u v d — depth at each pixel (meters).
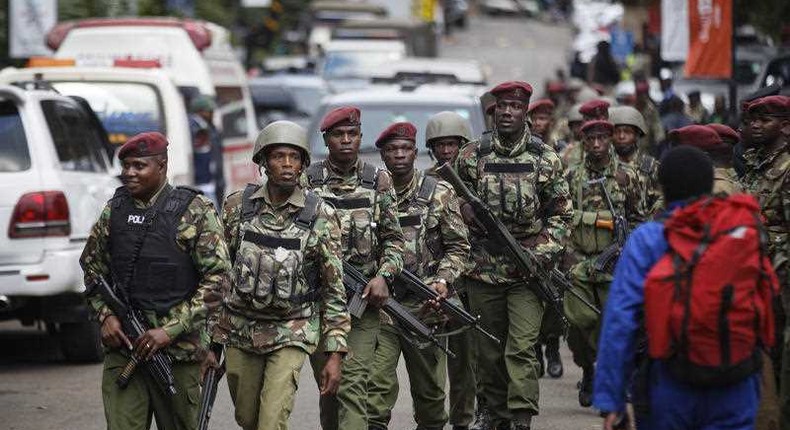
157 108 36.94
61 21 61.34
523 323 22.22
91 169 30.44
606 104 29.86
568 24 191.62
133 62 38.41
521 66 134.38
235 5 110.50
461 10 171.62
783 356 17.77
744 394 13.75
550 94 57.78
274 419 16.89
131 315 16.89
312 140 35.12
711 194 14.12
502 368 22.81
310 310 17.36
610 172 25.47
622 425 14.05
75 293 28.53
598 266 24.80
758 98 21.33
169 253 16.86
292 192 17.30
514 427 22.22
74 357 29.67
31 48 46.53
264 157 17.17
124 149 16.78
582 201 25.53
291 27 123.69
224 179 44.50
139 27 46.16
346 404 19.17
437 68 47.88
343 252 19.56
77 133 30.09
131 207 17.00
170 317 16.92
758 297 13.69
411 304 20.55
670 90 48.66
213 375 17.27
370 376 20.00
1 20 53.41
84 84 37.00
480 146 22.69
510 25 185.25
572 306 25.28
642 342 14.09
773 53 59.34
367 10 114.62
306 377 28.19
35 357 31.00
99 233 17.12
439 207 20.75
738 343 13.54
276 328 17.20
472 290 22.53
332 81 68.44
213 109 42.41
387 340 20.20
